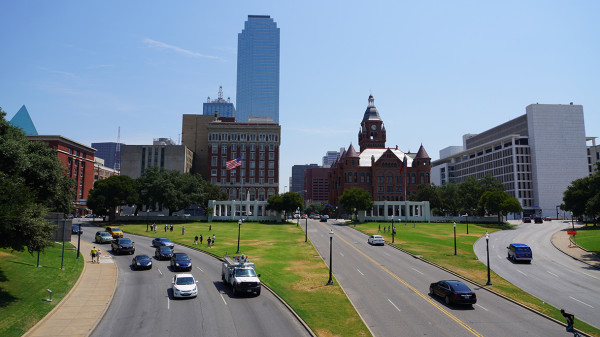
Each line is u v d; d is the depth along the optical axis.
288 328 22.58
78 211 118.81
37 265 34.25
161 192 96.44
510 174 154.75
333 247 56.38
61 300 26.89
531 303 29.55
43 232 27.31
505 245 61.25
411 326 23.52
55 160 43.69
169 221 98.06
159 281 34.25
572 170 150.12
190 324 22.86
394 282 35.38
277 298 29.33
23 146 37.81
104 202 90.19
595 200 57.25
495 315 26.27
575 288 35.69
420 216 103.50
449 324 24.00
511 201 94.25
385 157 134.62
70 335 20.80
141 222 94.81
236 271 30.92
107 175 183.38
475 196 113.50
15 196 24.44
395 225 90.38
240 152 139.75
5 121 36.94
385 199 132.12
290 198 98.00
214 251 51.41
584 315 27.70
